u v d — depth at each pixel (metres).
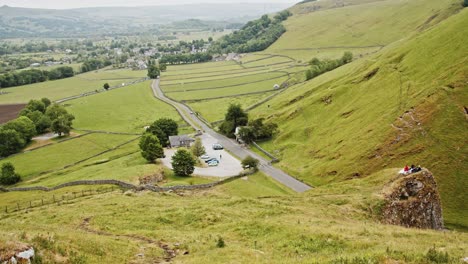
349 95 150.00
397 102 117.06
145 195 77.94
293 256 35.06
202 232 46.12
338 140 122.75
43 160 154.75
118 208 62.00
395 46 171.75
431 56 127.19
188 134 170.38
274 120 165.88
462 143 92.19
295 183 108.12
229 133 165.25
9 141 164.25
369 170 99.50
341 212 56.25
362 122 122.88
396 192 61.62
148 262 34.09
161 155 130.50
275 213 54.22
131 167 117.81
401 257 29.73
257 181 110.94
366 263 28.52
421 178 63.62
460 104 99.62
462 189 84.25
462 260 29.81
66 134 186.00
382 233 43.31
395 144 101.50
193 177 112.88
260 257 34.91
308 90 182.62
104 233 45.69
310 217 51.69
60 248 31.16
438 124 98.62
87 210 62.28
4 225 44.72
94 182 107.31
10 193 116.38
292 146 138.25
